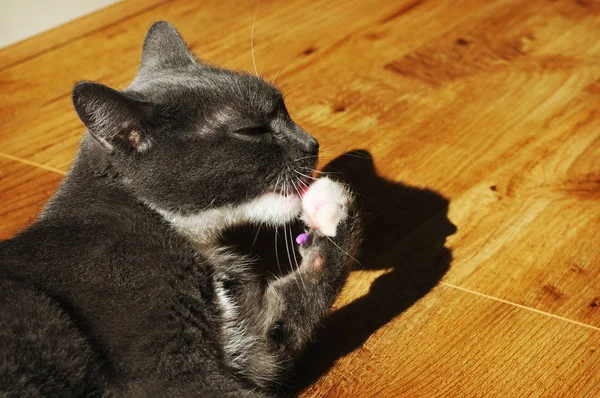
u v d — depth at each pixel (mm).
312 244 726
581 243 776
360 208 809
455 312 734
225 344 686
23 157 900
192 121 709
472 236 792
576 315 724
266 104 729
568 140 876
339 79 973
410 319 732
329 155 875
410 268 771
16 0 1132
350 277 766
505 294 744
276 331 704
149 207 709
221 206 723
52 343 631
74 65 1021
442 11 1078
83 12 1122
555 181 834
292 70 990
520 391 679
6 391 613
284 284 717
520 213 807
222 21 1080
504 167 853
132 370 642
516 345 708
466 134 893
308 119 921
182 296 671
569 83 949
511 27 1043
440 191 834
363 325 732
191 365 651
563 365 692
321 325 733
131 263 669
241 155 715
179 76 733
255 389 690
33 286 650
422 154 873
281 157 729
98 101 678
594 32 1026
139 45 1045
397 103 937
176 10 1110
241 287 723
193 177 708
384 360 707
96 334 644
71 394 627
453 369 697
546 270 758
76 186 708
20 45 1062
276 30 1058
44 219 699
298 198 738
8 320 631
